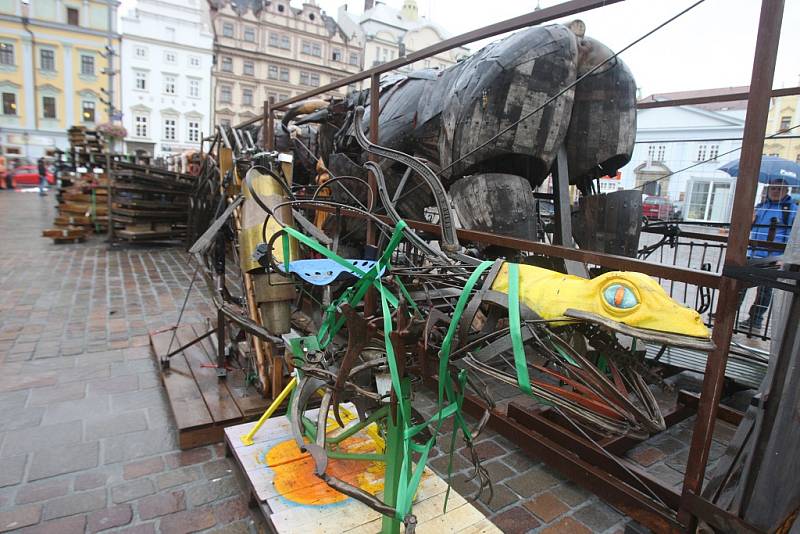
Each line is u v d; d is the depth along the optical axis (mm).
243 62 43875
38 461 2592
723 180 8766
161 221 9727
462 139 3281
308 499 2119
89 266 7566
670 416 3080
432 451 2846
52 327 4719
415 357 1886
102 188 10508
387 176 4277
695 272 1861
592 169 3695
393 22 51781
